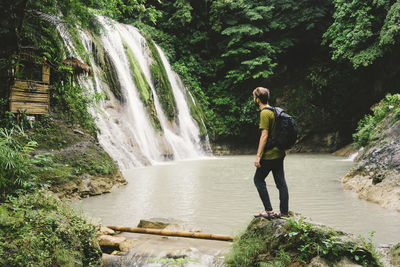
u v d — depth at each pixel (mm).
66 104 10844
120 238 4797
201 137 23016
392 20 18156
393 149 8234
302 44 27984
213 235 4441
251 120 25656
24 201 4344
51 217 4117
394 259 3676
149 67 20609
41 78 9875
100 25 12328
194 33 27828
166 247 4594
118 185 9617
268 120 3883
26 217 3990
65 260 3816
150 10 10406
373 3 18984
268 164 3932
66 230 4109
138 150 15555
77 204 7348
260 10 26422
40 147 8781
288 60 28234
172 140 19688
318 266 3344
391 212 6422
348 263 3346
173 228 5324
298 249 3539
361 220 5895
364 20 19219
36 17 9828
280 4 26031
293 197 8031
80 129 10852
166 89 20953
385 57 22844
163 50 25391
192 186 9719
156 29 26609
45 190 4957
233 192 8766
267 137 3898
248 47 26828
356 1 19547
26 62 9641
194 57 27969
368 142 12352
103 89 15555
